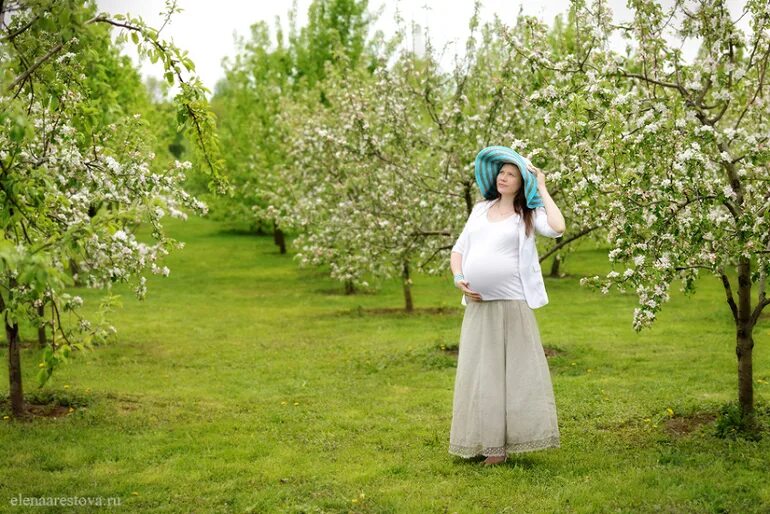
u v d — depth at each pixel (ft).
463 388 17.29
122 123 21.71
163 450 19.30
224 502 15.47
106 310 14.98
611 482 15.84
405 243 38.88
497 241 16.93
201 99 16.89
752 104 20.26
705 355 31.50
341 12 78.43
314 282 65.82
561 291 55.83
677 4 18.98
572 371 29.22
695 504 14.60
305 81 76.84
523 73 30.71
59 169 16.94
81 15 13.52
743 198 17.94
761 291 19.24
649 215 16.93
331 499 15.29
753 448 17.84
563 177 18.08
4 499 15.55
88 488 16.29
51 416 22.82
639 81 20.02
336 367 31.58
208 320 45.62
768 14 17.98
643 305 17.53
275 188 71.41
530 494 15.34
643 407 22.80
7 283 14.42
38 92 16.63
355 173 41.04
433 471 17.13
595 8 20.98
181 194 21.13
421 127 38.29
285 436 20.67
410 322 43.73
